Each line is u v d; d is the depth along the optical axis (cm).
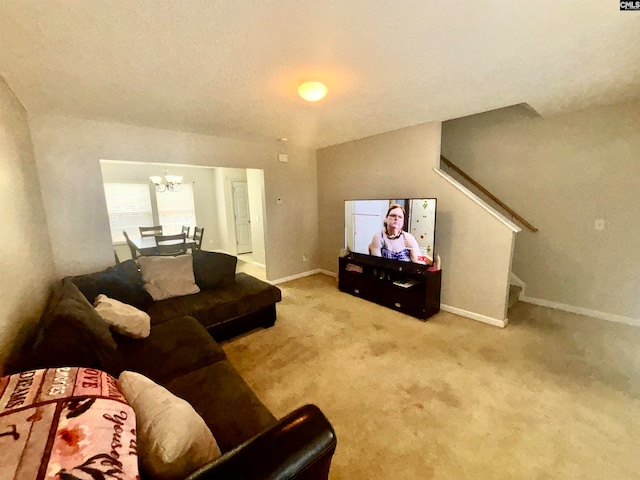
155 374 155
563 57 184
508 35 160
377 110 285
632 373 214
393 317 321
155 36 154
